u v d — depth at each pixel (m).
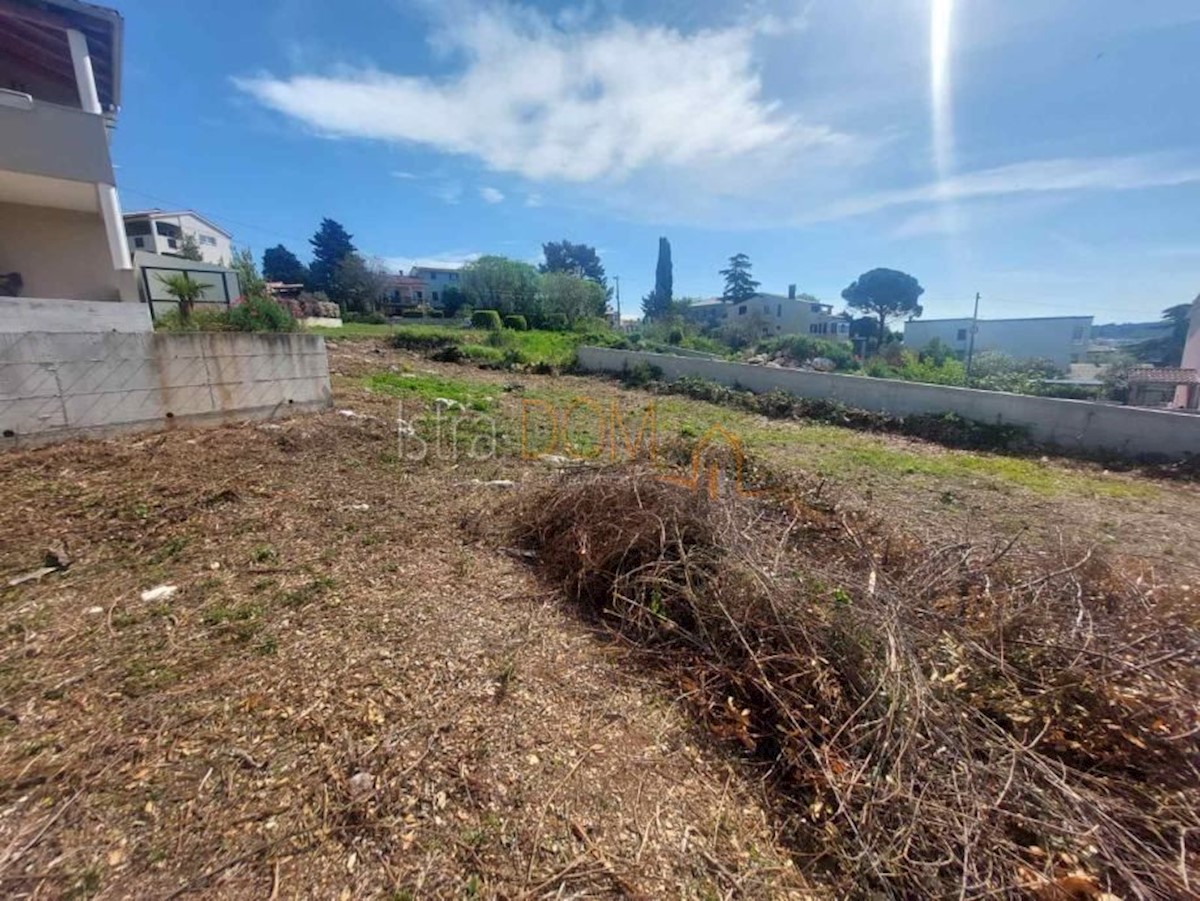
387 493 3.85
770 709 1.75
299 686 1.80
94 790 1.37
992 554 2.69
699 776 1.55
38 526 2.88
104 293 7.20
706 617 2.12
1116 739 1.54
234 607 2.28
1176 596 2.28
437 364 11.68
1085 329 27.83
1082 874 1.17
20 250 6.63
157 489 3.47
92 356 4.25
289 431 4.96
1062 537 2.98
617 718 1.77
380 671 1.90
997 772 1.42
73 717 1.62
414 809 1.36
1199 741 1.51
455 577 2.68
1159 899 1.16
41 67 6.68
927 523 3.89
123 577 2.49
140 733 1.57
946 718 1.56
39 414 4.02
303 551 2.85
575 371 13.00
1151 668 1.75
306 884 1.17
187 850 1.23
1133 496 4.71
